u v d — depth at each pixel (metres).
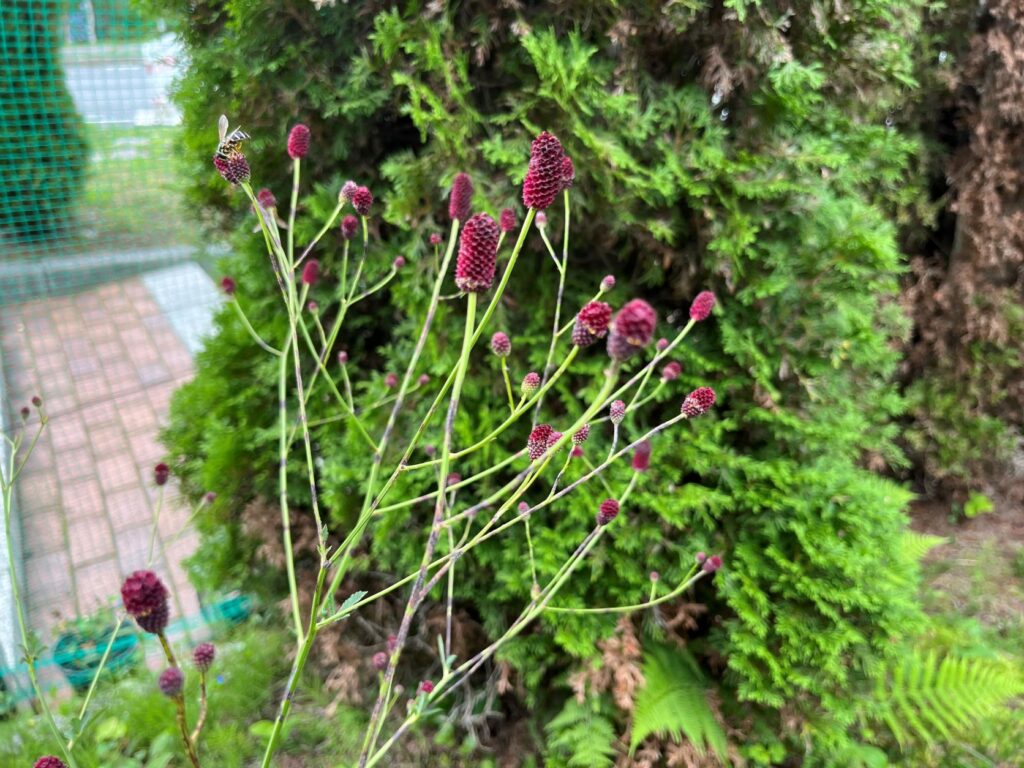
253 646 0.63
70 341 1.33
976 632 0.68
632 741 0.48
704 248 0.49
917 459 0.95
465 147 0.48
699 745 0.48
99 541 0.86
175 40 0.57
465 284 0.27
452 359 0.52
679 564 0.52
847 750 0.51
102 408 1.14
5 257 1.35
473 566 0.55
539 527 0.52
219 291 1.14
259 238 0.58
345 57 0.52
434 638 0.60
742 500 0.52
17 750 0.55
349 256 0.56
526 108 0.47
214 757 0.55
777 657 0.50
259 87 0.51
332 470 0.55
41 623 0.73
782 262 0.49
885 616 0.50
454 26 0.48
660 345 0.33
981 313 0.86
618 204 0.48
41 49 1.15
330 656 0.60
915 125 0.86
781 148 0.48
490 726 0.60
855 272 0.48
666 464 0.52
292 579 0.35
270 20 0.50
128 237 1.42
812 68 0.46
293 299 0.34
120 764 0.53
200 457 0.65
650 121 0.48
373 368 0.63
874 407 0.67
